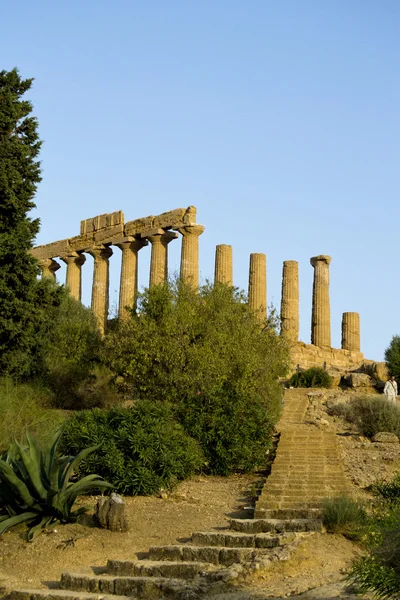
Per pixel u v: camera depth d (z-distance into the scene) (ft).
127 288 153.99
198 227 143.74
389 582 28.19
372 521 42.75
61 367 100.58
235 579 36.19
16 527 48.91
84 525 48.62
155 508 53.78
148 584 36.42
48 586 40.04
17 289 83.05
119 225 158.20
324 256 153.79
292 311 149.38
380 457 68.08
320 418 92.07
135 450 58.70
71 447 60.49
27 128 87.51
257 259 150.30
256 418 68.95
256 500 55.21
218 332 86.48
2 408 66.28
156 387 83.20
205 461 66.59
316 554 39.78
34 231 85.46
